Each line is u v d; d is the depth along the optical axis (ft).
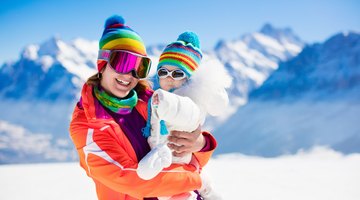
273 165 34.60
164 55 8.00
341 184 21.72
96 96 7.15
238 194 18.53
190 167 7.02
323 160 41.45
